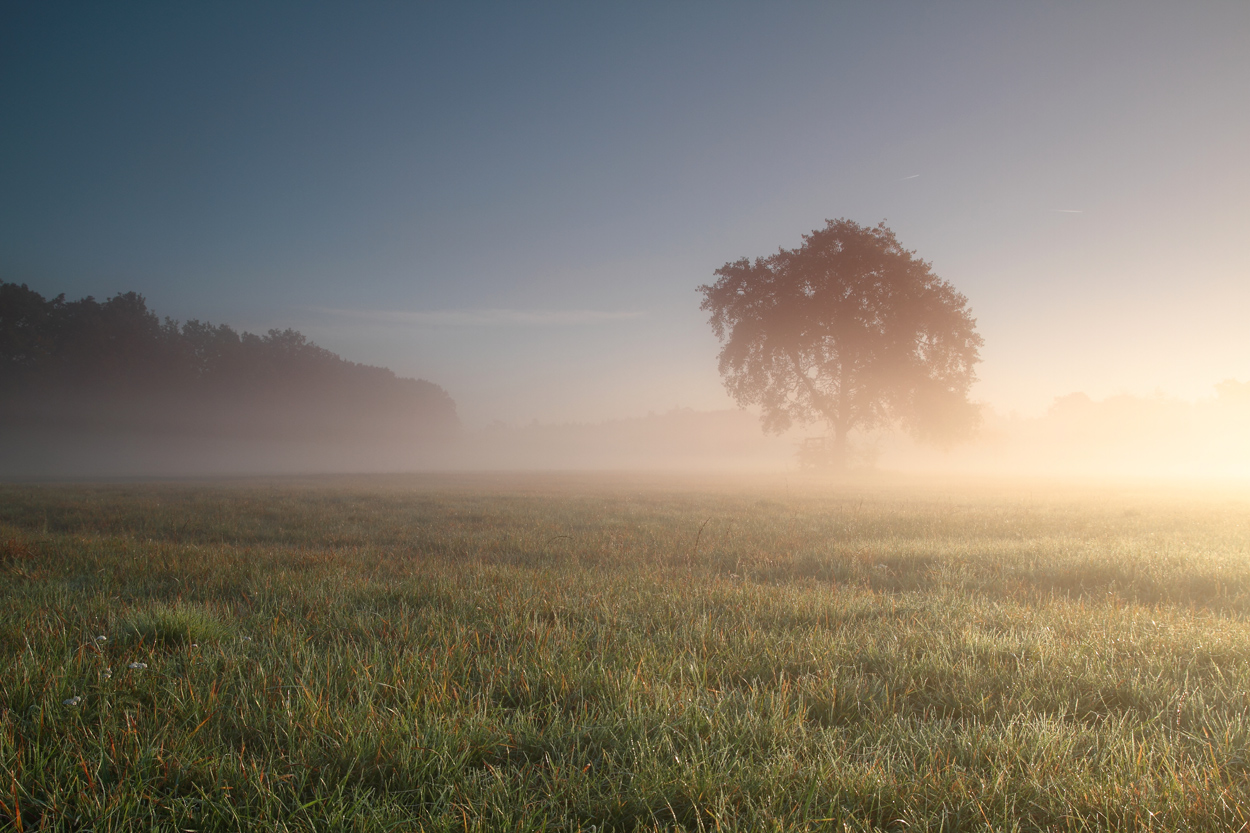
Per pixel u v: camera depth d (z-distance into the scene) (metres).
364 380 121.12
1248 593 6.67
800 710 3.09
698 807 2.31
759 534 12.15
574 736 2.86
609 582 6.75
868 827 2.14
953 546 10.57
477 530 12.62
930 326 43.53
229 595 6.12
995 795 2.33
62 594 5.55
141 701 3.24
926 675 3.87
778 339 45.19
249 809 2.21
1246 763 2.65
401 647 4.34
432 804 2.32
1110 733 2.91
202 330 87.75
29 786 2.35
